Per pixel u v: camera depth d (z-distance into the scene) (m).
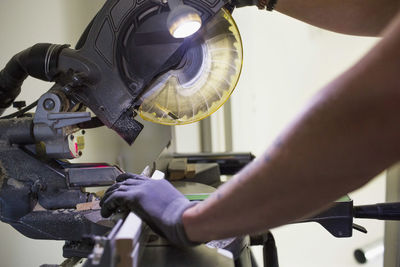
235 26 0.73
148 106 0.76
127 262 0.48
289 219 0.45
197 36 0.71
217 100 0.78
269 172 0.42
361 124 0.37
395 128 0.36
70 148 0.70
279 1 0.82
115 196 0.62
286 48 2.24
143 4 0.67
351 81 0.37
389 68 0.35
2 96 0.77
